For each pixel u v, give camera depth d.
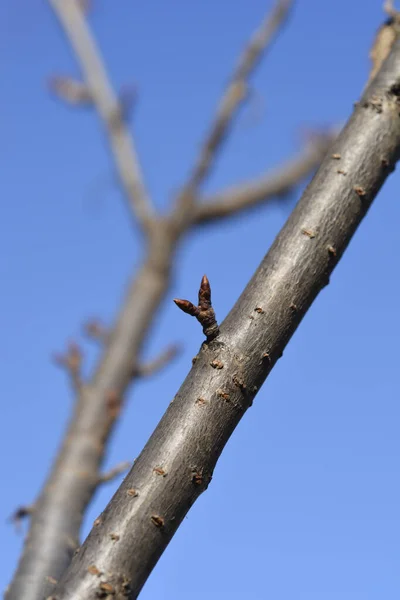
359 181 0.56
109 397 0.71
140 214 1.39
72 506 0.61
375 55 0.60
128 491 0.52
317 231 0.55
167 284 1.14
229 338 0.53
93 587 0.51
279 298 0.54
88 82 1.64
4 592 0.56
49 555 0.57
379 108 0.57
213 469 0.53
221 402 0.53
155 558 0.52
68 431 0.68
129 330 0.96
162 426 0.53
